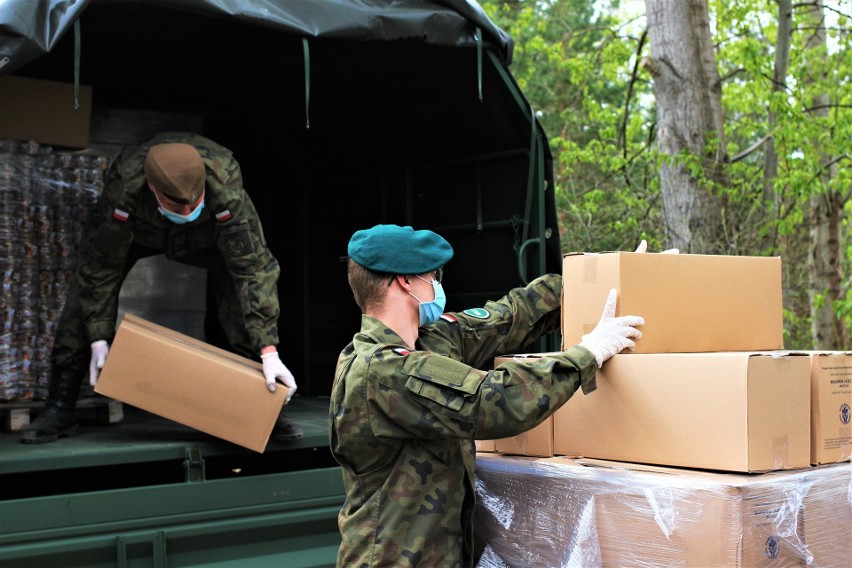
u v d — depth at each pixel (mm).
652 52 6773
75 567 2527
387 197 4574
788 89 8023
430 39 3285
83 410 3686
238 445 3008
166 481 3404
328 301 4828
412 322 1974
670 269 2062
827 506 1851
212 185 3090
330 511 2951
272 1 3008
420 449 1846
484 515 2135
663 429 1872
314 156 4805
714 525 1687
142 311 4164
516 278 3992
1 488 3264
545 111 14859
